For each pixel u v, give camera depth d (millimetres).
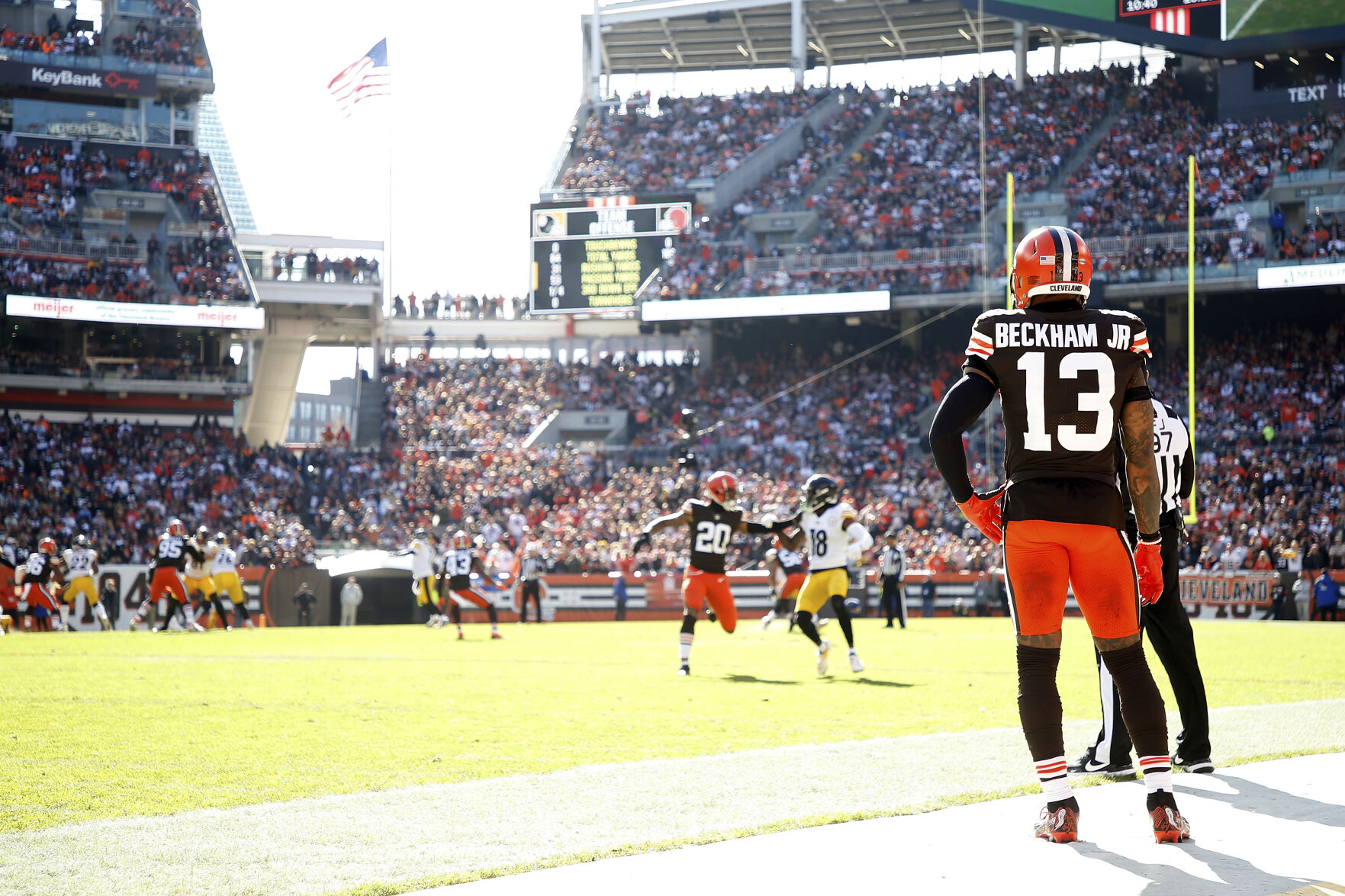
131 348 40281
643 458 40406
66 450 36656
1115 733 5812
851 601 32312
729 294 40938
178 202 41500
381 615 33250
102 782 5910
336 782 5914
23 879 3938
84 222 39875
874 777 5734
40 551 25953
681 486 37594
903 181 42938
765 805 5059
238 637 22766
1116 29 39750
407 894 3684
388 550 36375
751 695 10469
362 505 37875
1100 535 4340
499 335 46219
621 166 46812
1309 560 29359
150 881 3906
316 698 10195
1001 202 40969
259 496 37188
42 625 26828
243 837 4555
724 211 43594
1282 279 35219
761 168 45094
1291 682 10875
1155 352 39875
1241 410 36938
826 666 13078
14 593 28188
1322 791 5160
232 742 7375
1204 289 36219
